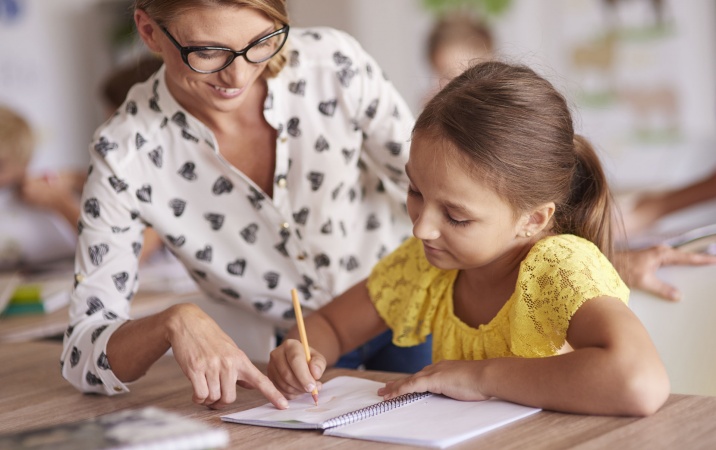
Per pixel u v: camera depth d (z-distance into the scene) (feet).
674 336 5.05
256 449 3.51
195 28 4.38
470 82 4.22
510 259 4.38
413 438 3.39
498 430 3.49
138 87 5.36
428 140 4.06
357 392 4.26
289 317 5.85
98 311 4.94
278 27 4.58
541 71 4.98
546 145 4.16
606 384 3.53
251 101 5.28
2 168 11.81
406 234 6.12
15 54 13.91
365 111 5.55
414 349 6.10
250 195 5.44
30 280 8.89
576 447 3.24
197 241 5.50
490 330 4.45
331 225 5.67
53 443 2.96
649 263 5.07
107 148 5.08
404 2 14.87
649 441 3.27
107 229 5.08
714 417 3.49
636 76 13.60
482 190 4.00
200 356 4.17
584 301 3.89
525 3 14.08
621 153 13.78
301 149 5.50
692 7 13.23
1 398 4.73
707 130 13.35
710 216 11.78
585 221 4.61
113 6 14.14
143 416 3.18
